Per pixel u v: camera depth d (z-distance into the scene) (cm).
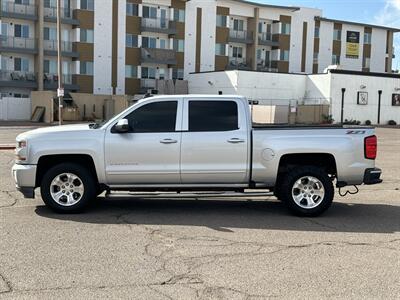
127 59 5703
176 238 722
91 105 5000
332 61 7069
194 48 6100
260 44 6544
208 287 527
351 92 5253
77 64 5394
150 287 525
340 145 871
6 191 1093
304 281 549
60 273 564
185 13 6025
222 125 877
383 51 7462
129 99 5219
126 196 890
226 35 6294
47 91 4859
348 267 600
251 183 883
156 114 880
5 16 5025
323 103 5216
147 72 5850
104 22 5522
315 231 778
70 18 5347
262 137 873
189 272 573
